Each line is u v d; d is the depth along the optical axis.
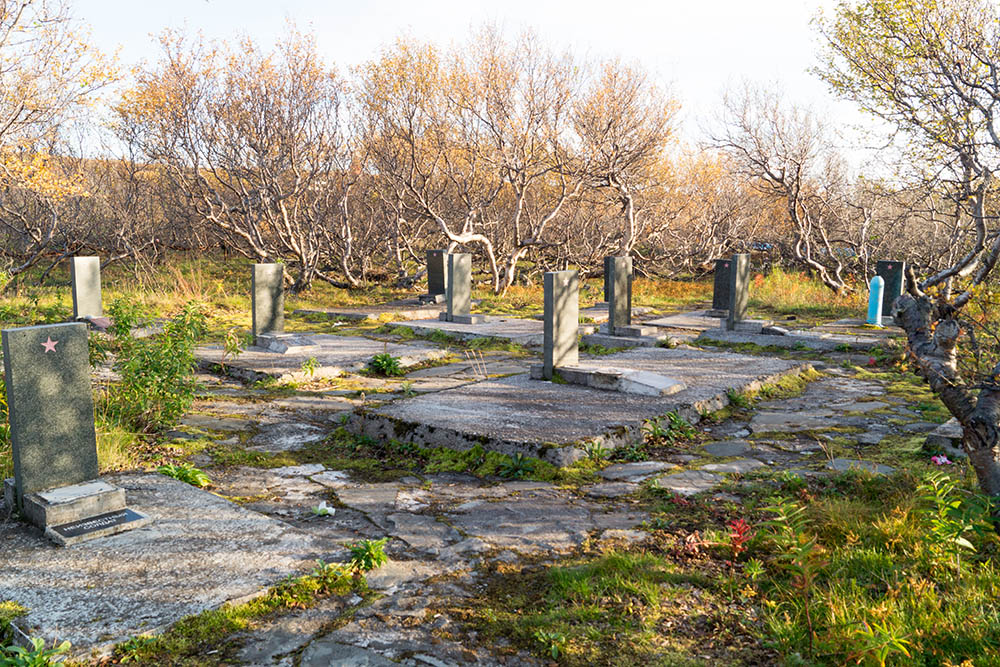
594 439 6.06
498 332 12.73
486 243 20.00
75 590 3.55
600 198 23.34
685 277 24.94
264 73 17.58
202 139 17.47
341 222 21.28
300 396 8.36
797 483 5.24
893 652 2.89
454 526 4.62
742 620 3.35
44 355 4.43
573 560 4.09
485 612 3.48
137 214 20.17
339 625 3.35
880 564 3.71
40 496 4.36
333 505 5.02
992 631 3.00
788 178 19.25
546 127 19.52
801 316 15.90
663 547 4.23
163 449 6.16
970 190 8.20
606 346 11.88
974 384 4.29
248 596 3.52
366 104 19.41
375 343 11.91
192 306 7.38
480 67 19.16
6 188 18.64
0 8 13.70
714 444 6.50
